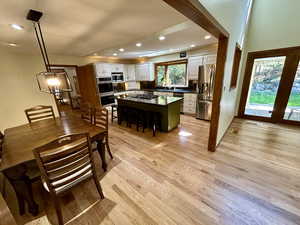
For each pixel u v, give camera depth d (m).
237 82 4.04
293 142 2.88
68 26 2.21
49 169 1.22
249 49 4.06
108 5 1.62
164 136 3.30
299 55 3.40
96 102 5.39
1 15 1.70
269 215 1.43
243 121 4.22
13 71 3.35
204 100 4.23
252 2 3.73
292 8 3.31
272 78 3.94
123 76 6.61
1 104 3.18
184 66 5.49
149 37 2.99
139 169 2.16
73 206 1.59
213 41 3.75
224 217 1.42
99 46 3.62
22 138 1.76
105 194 1.73
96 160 2.43
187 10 1.17
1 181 2.04
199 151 2.62
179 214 1.46
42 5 1.55
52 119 2.53
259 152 2.54
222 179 1.92
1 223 0.93
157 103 3.26
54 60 4.60
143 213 1.48
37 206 1.52
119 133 3.56
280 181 1.86
